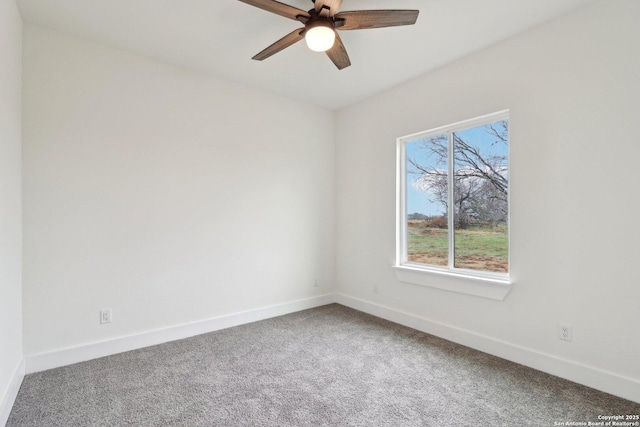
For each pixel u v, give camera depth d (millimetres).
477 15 2156
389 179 3426
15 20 2025
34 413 1775
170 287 2826
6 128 1817
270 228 3504
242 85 3293
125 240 2605
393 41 2479
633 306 1893
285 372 2254
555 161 2197
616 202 1949
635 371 1881
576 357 2107
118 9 2096
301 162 3775
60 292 2328
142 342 2666
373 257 3598
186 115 2932
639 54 1866
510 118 2432
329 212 4043
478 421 1723
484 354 2549
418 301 3125
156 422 1709
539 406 1849
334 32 1899
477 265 2779
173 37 2434
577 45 2094
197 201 2990
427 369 2301
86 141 2439
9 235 1867
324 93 3539
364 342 2791
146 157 2711
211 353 2559
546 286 2244
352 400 1919
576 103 2104
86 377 2162
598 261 2018
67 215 2359
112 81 2557
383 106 3488
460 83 2768
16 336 2020
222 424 1698
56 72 2328
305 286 3809
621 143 1929
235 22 2252
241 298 3273
